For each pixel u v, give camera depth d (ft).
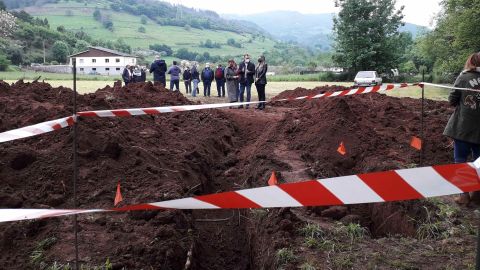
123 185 18.38
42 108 24.25
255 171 23.25
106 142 20.16
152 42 483.51
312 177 21.48
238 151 29.81
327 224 16.30
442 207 17.01
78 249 13.56
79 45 301.43
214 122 32.48
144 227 15.01
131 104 31.48
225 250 17.88
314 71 222.28
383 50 164.86
